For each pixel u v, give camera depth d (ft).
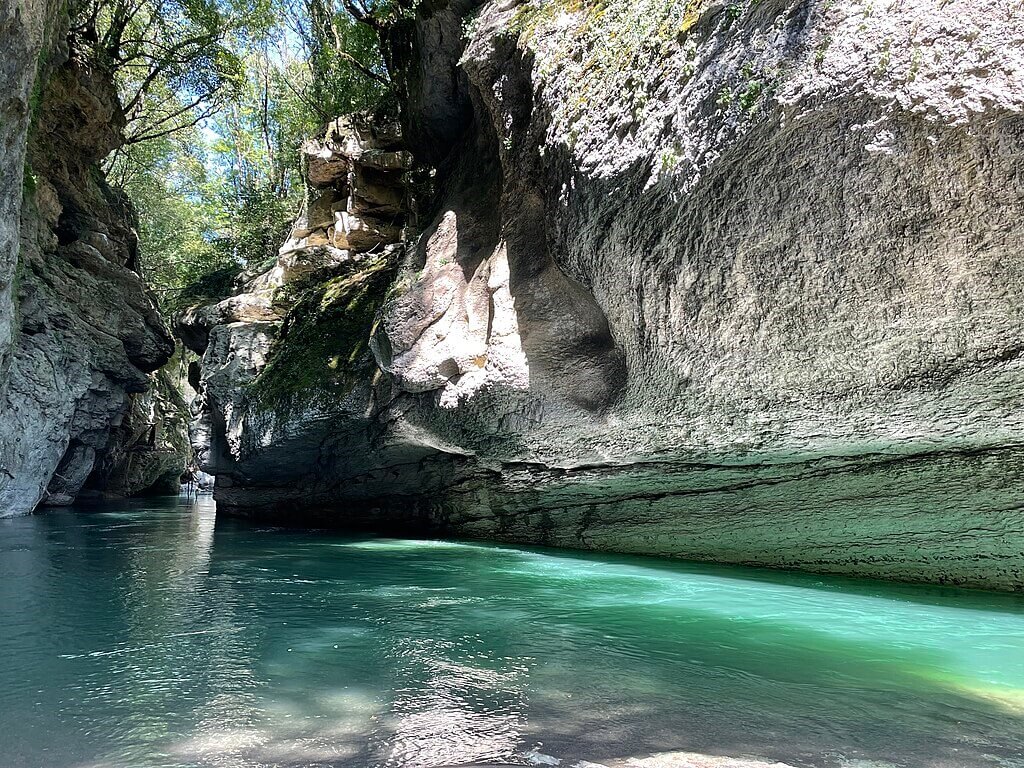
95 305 56.75
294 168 77.77
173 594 18.93
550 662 12.35
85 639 13.82
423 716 9.58
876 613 16.74
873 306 16.75
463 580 21.90
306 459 44.14
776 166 16.47
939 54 13.57
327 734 8.92
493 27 27.81
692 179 18.01
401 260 40.57
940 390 17.31
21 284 46.19
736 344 19.72
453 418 30.81
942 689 10.87
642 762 8.02
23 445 47.11
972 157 13.79
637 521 29.76
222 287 68.59
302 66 76.02
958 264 15.10
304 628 14.97
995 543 19.80
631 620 15.96
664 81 18.90
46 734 8.87
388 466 39.78
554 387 26.37
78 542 32.35
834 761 8.04
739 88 16.51
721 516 26.45
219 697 10.34
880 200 15.33
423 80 36.24
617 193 20.38
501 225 28.22
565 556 28.89
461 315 30.17
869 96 14.37
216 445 53.06
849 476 22.24
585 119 21.63
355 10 46.19
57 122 53.42
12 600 17.78
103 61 59.31
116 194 64.59
